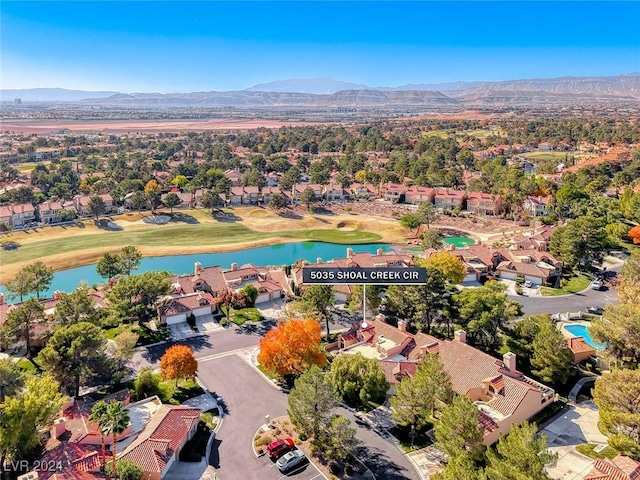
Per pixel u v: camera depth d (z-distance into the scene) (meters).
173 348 71.25
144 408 65.62
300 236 176.12
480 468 47.78
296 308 89.81
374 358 72.25
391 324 91.31
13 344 83.19
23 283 101.19
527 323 78.94
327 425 55.84
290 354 71.44
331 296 89.38
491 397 64.69
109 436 58.16
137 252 120.62
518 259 127.44
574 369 73.75
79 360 67.12
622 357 68.06
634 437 53.38
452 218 191.38
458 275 110.12
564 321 96.19
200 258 154.62
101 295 108.75
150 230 175.88
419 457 56.84
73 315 83.19
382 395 65.38
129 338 73.62
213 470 54.62
